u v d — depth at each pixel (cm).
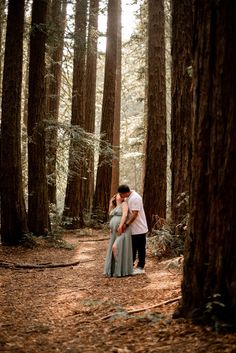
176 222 916
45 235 1227
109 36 1845
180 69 918
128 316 468
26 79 2014
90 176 2072
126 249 745
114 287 660
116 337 407
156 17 1213
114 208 786
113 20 1845
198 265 418
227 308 391
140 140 2011
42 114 1247
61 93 2439
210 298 402
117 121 2272
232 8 392
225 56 394
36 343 398
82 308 545
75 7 1616
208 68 405
